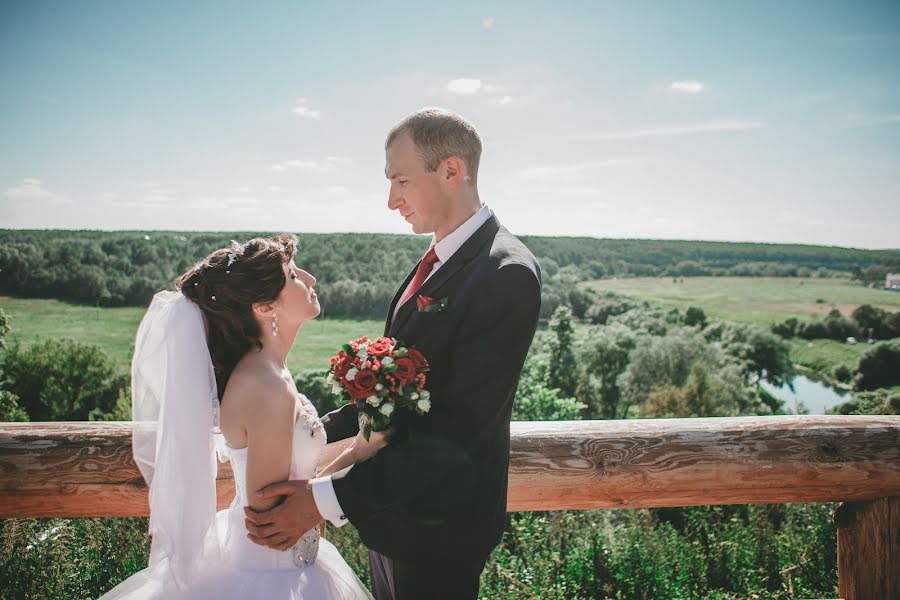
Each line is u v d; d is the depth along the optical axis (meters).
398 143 1.80
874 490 2.36
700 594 3.63
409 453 1.61
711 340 61.62
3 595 2.75
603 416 44.97
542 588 3.38
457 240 1.81
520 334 1.65
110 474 2.11
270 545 1.65
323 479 1.66
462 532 1.69
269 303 1.69
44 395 32.38
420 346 1.73
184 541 1.62
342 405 1.89
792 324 70.19
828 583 3.50
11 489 2.07
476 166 1.84
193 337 1.64
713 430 2.34
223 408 1.66
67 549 2.94
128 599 1.67
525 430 2.30
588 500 2.29
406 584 1.75
